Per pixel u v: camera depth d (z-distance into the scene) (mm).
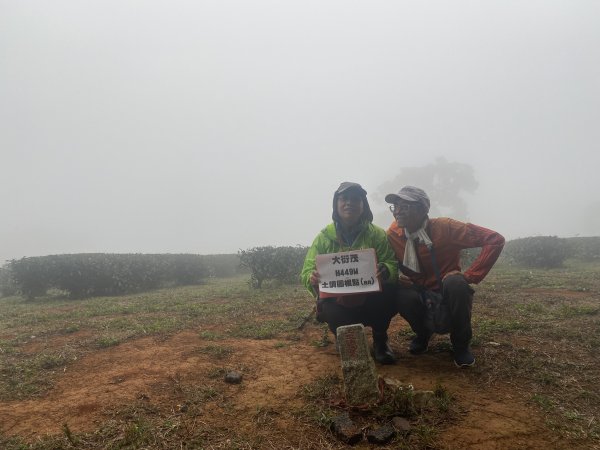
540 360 3408
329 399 2824
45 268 10656
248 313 6316
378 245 3596
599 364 3311
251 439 2334
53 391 3174
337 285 3422
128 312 7031
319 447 2252
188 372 3486
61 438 2379
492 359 3471
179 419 2592
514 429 2342
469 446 2189
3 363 3914
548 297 6434
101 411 2750
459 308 3180
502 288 7625
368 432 2342
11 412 2791
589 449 2127
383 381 2844
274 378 3303
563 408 2582
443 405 2578
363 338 2775
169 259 13320
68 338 5023
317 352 3998
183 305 7473
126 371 3572
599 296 6480
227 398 2928
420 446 2205
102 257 11602
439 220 3473
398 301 3506
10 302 10836
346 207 3422
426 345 3738
